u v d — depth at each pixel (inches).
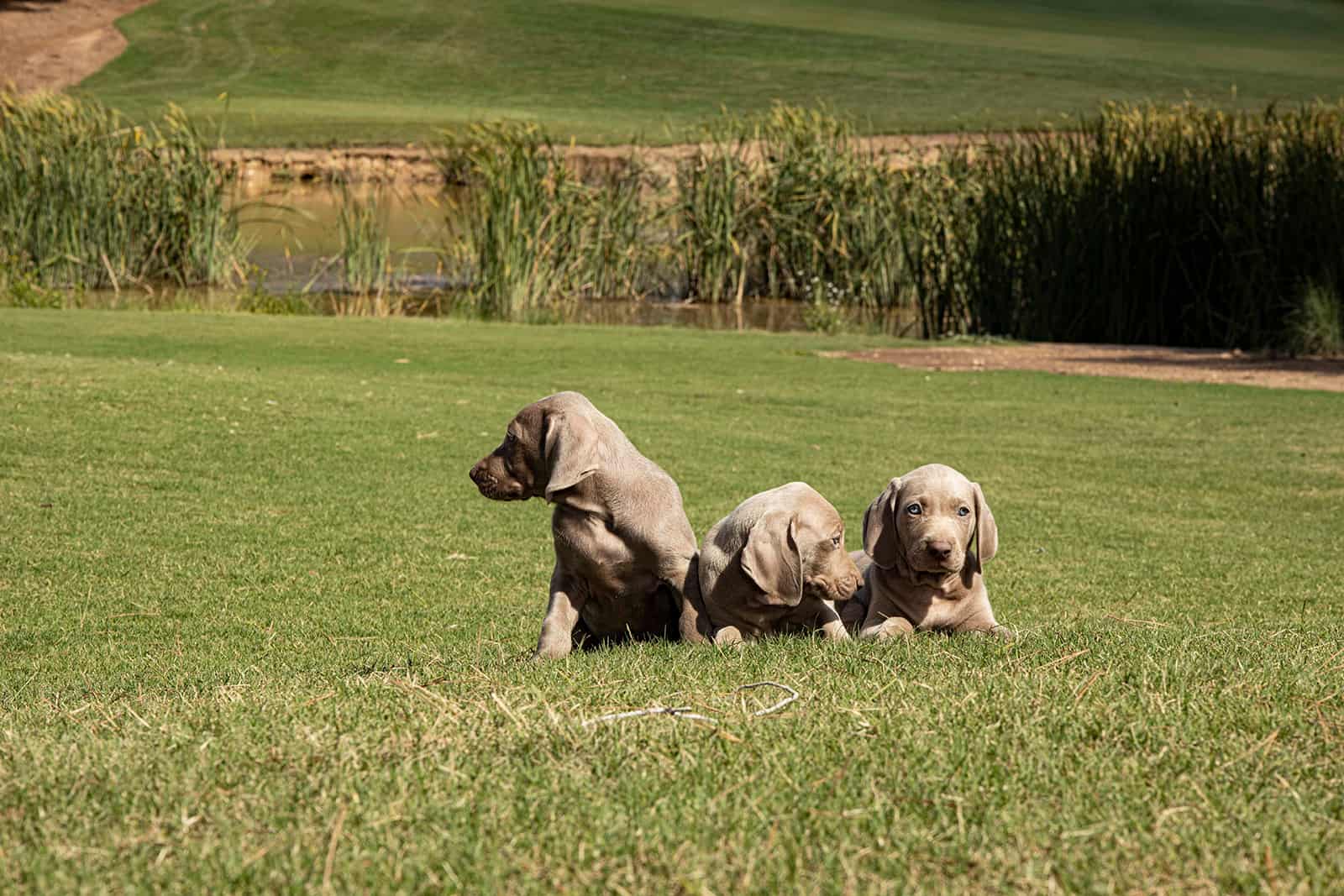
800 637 219.9
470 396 629.9
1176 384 791.1
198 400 552.4
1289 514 453.7
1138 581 355.9
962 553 229.1
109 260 1204.5
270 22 2999.5
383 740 148.9
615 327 1018.1
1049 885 110.1
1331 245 1012.5
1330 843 119.4
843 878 111.7
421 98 2511.1
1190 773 136.9
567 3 3193.9
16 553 349.7
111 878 113.4
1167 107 1251.8
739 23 3102.9
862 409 662.5
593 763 139.7
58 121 1207.6
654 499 225.0
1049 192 1121.4
